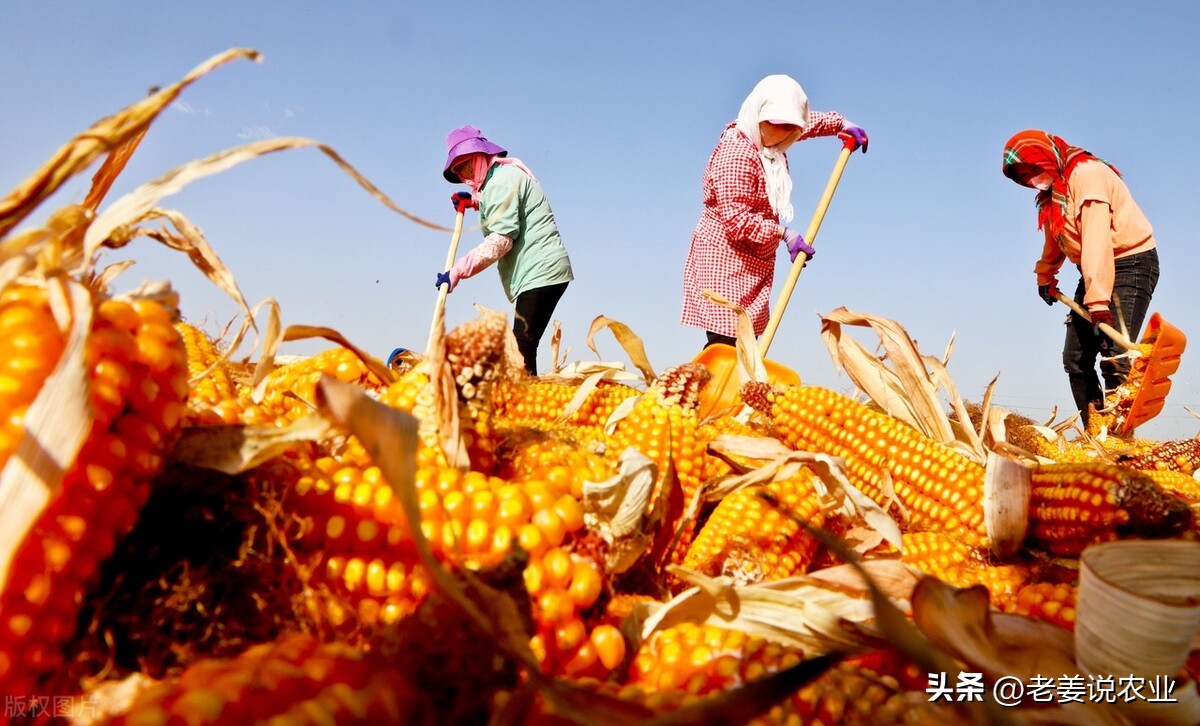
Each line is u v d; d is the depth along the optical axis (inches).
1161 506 99.6
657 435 106.9
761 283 319.9
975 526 124.0
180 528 64.4
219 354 145.7
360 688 47.0
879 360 205.8
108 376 52.4
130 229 73.4
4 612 49.4
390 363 222.4
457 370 82.8
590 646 74.4
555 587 73.0
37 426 49.5
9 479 48.8
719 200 306.2
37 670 52.4
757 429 175.2
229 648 63.2
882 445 137.8
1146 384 327.6
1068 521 107.0
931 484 130.4
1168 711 63.6
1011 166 398.0
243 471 66.2
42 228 58.6
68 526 51.6
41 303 53.6
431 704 50.5
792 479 112.8
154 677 59.4
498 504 73.5
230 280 94.7
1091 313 368.8
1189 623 62.1
